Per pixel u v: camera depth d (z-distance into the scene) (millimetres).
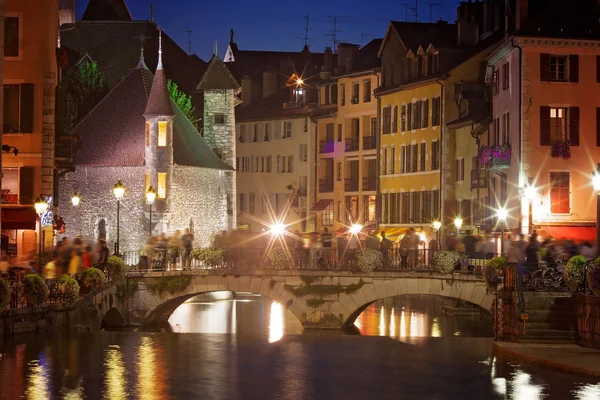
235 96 88750
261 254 57750
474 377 32656
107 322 56406
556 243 50938
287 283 57062
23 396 27844
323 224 99812
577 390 29984
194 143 79688
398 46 86000
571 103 60688
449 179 78375
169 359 35688
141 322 56625
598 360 34031
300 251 57344
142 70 78625
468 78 78375
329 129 99562
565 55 60844
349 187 96375
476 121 71312
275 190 107062
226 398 28641
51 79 56094
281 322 60188
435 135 80250
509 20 66312
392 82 87625
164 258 58812
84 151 74938
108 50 90250
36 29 55812
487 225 65750
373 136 93500
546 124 60469
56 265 46938
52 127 56094
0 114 45969
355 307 56344
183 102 86812
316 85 101812
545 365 34375
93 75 84062
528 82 60438
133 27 91688
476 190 72938
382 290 55969
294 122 105000
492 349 39656
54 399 27641
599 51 60906
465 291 53125
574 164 60406
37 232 55281
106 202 74375
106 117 76250
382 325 58844
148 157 73750
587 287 39000
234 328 56656
